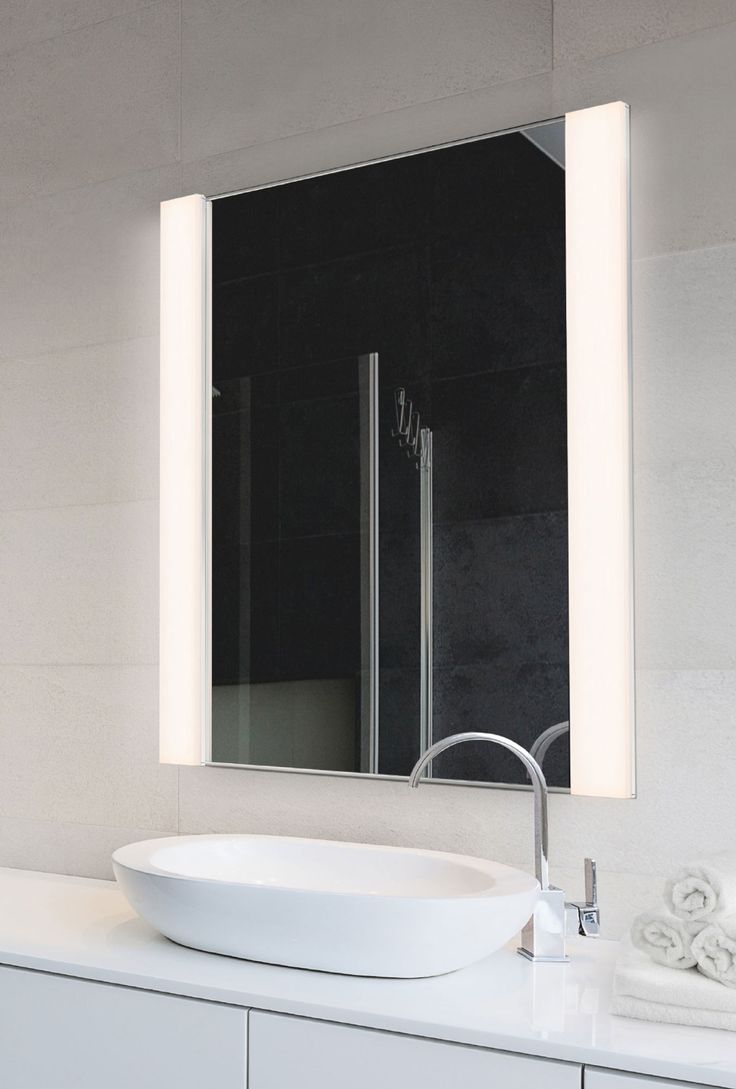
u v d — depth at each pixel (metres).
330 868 1.61
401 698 1.71
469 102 1.74
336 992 1.28
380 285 1.79
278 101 1.91
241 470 1.89
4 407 2.15
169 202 1.97
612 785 1.53
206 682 1.89
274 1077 1.26
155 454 1.99
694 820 1.50
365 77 1.83
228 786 1.87
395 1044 1.20
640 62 1.60
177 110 2.01
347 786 1.76
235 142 1.94
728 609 1.49
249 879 1.63
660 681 1.53
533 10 1.69
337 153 1.85
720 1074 1.06
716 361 1.52
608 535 1.56
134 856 1.52
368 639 1.75
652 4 1.59
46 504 2.09
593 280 1.59
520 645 1.62
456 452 1.70
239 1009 1.29
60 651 2.05
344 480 1.79
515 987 1.30
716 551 1.51
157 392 1.99
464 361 1.70
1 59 2.20
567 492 1.60
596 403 1.58
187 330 1.94
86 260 2.08
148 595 1.98
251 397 1.89
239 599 1.87
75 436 2.07
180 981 1.33
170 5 2.03
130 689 1.98
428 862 1.55
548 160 1.65
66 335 2.09
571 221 1.62
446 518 1.70
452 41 1.76
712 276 1.53
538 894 1.40
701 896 1.24
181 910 1.38
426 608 1.71
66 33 2.13
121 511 2.01
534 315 1.65
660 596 1.54
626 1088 1.09
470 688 1.66
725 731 1.48
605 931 1.54
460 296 1.71
